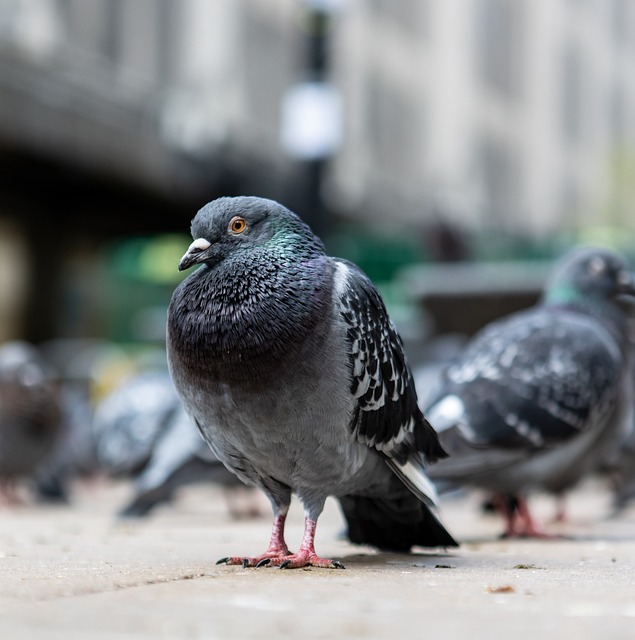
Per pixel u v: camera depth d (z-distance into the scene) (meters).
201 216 1.04
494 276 2.99
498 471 1.35
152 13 5.56
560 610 0.84
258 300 1.01
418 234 5.81
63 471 2.26
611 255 1.48
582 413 1.37
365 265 3.73
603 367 1.40
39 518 1.72
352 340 1.03
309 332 1.01
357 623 0.80
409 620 0.81
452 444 1.33
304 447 1.03
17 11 4.54
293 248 1.03
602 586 0.93
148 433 2.05
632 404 1.50
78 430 2.82
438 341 2.79
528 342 1.39
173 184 5.51
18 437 2.06
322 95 2.90
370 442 1.05
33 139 4.57
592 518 1.72
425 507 1.12
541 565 1.06
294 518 1.70
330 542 1.27
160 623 0.80
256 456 1.04
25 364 2.08
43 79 4.66
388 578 0.97
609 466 1.66
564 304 1.48
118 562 1.04
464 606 0.85
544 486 1.42
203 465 1.58
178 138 5.51
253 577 0.96
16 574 0.96
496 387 1.35
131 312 5.79
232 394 1.01
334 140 2.92
